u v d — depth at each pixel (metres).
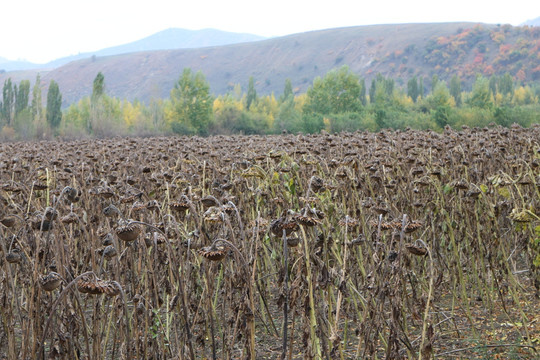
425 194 7.02
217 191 5.66
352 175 5.97
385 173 6.89
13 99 63.56
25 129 61.31
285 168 5.57
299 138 9.62
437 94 77.00
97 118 62.31
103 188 4.91
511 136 9.66
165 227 4.14
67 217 4.08
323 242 3.96
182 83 66.56
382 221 3.98
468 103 73.44
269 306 6.60
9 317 4.18
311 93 77.56
